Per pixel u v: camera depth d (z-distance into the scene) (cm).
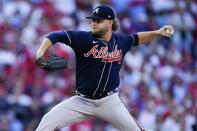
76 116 2003
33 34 4516
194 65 5394
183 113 4259
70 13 4975
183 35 5591
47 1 4972
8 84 3956
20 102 3775
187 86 4888
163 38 5231
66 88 4081
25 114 3728
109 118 2019
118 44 2020
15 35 4472
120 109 2008
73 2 5088
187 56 5341
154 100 4244
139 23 5356
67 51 4353
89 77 1972
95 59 1959
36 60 1853
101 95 1991
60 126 1988
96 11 1962
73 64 4312
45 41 1877
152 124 3997
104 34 1975
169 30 2080
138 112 4050
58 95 3934
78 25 4869
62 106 1992
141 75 4569
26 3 4888
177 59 5184
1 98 3747
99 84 1973
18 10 4812
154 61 4869
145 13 5497
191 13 5819
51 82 4038
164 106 4200
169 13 5656
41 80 4019
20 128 3625
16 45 4353
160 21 5525
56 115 1975
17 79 3981
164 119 4078
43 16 4803
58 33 1908
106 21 1966
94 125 3769
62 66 1894
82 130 3722
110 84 1994
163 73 4838
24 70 4088
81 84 1992
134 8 5456
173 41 5381
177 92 4659
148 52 4928
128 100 4122
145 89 4394
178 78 4875
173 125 4050
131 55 4709
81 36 1944
